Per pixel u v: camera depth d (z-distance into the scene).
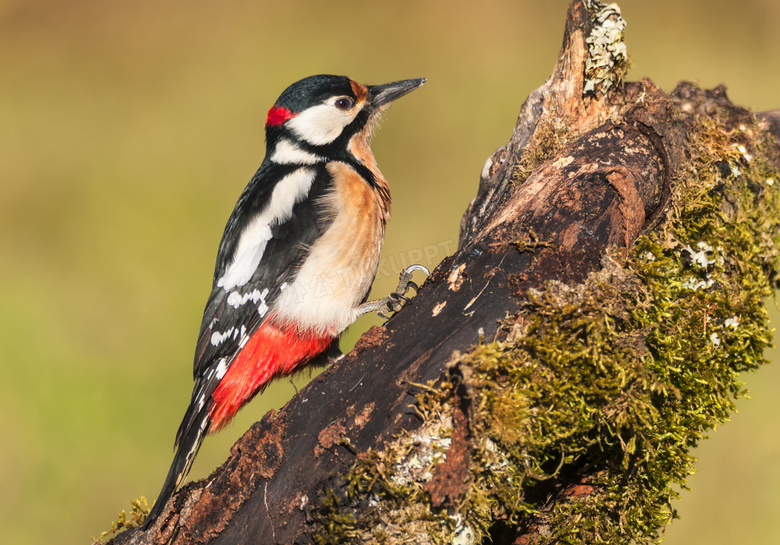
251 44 21.41
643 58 18.41
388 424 4.91
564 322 4.96
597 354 4.90
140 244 15.70
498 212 5.84
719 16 20.14
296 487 5.11
